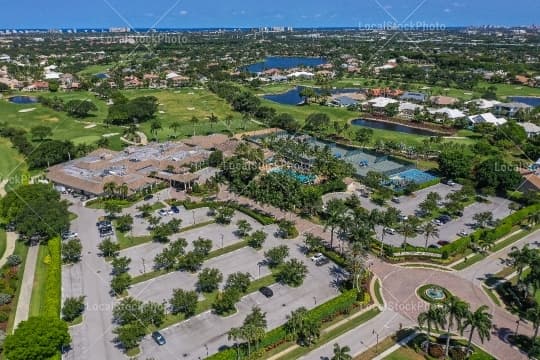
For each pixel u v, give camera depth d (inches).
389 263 5128.0
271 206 6628.9
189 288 4586.6
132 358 3612.2
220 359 3479.3
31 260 5078.7
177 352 3695.9
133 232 5738.2
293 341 3892.7
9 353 3371.1
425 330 4018.2
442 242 5546.3
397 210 5910.4
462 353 3683.6
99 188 6707.7
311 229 5964.6
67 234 5600.4
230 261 5103.3
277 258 4886.8
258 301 4397.1
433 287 4635.8
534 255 4409.5
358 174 7755.9
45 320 3577.8
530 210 6254.9
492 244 5447.8
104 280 4692.4
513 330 4025.6
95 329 3951.8
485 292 4571.9
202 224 6008.9
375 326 4079.7
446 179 7721.5
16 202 5738.2
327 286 4670.3
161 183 7258.9
